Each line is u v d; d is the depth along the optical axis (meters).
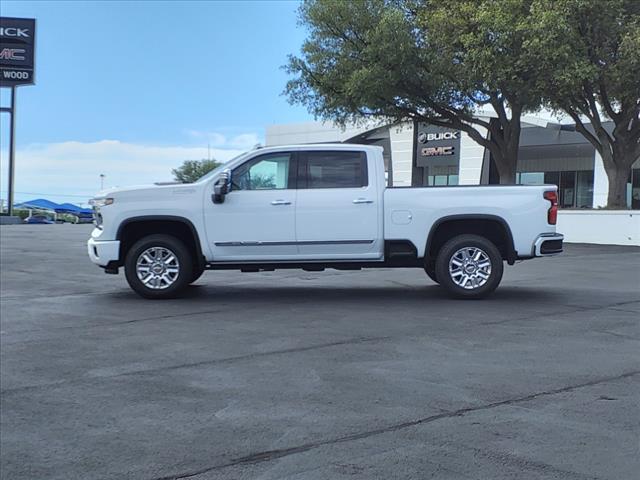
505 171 25.34
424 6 22.45
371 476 3.80
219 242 9.55
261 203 9.52
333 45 23.67
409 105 24.72
